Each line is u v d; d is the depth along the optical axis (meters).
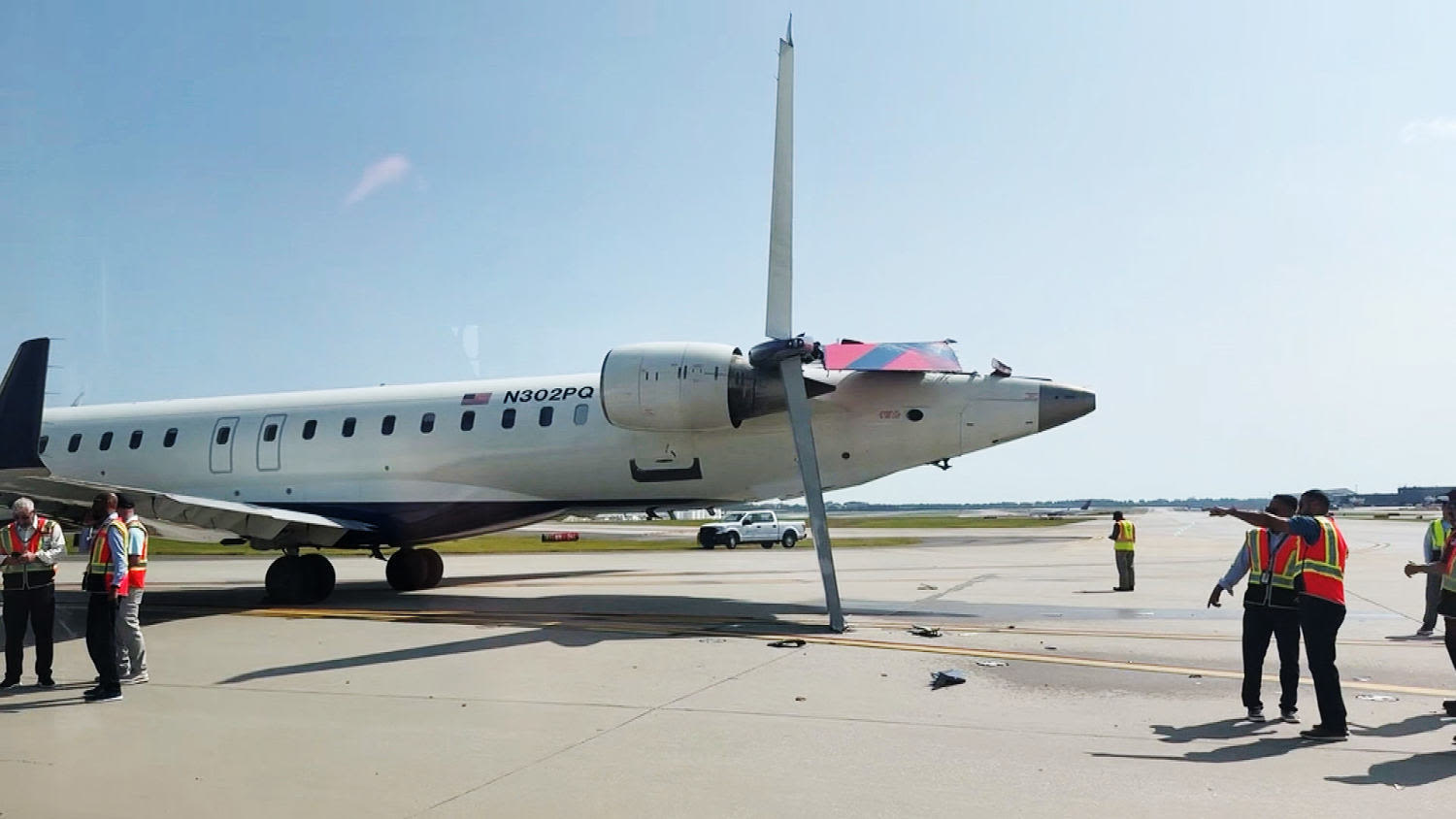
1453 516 11.81
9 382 11.11
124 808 5.43
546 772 6.05
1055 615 14.16
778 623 13.13
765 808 5.33
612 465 15.93
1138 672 9.39
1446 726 7.21
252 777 6.00
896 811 5.26
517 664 9.97
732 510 76.62
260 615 14.33
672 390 14.30
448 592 18.19
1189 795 5.53
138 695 8.61
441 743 6.79
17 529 8.98
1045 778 5.87
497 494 16.72
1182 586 19.42
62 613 15.32
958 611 14.67
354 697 8.43
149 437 18.94
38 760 6.45
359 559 29.81
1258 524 7.32
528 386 17.03
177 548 43.91
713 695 8.37
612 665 9.87
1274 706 7.88
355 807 5.41
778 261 13.18
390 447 17.25
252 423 18.30
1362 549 32.22
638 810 5.31
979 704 7.96
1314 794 5.54
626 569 25.75
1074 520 88.69
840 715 7.59
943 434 14.59
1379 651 10.77
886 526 70.75
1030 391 14.49
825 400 14.83
